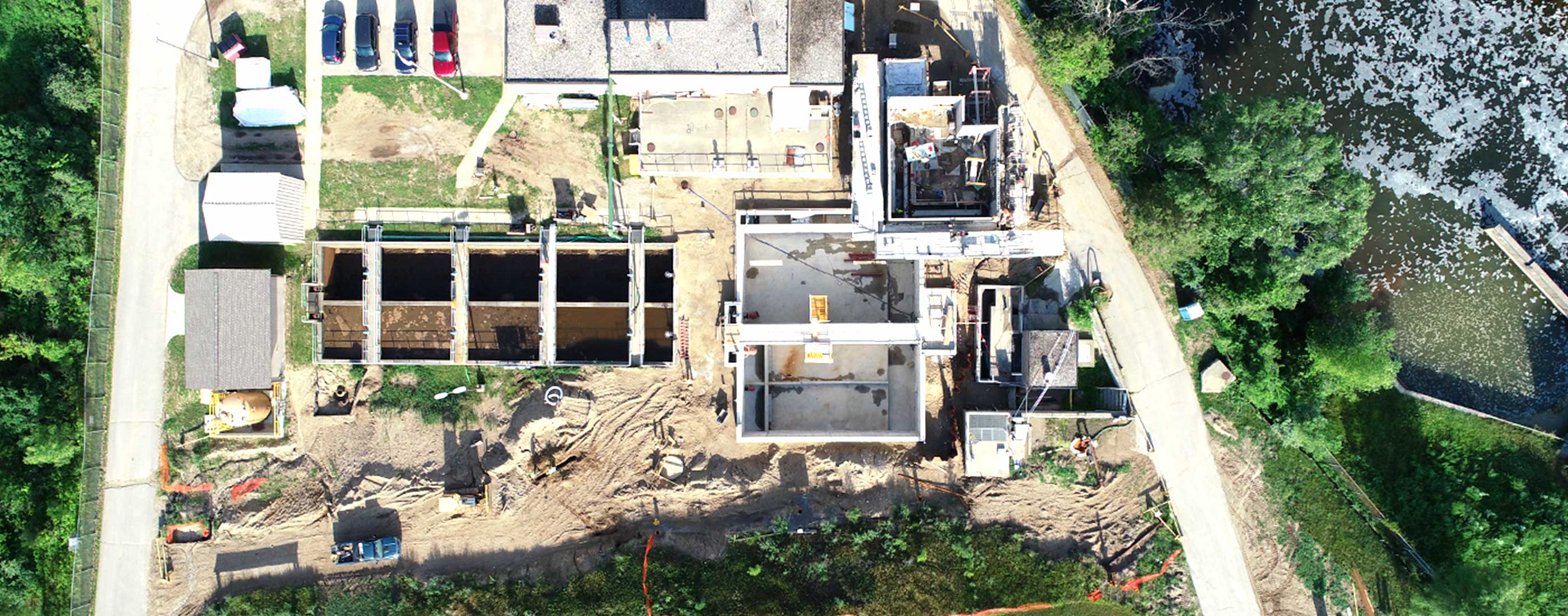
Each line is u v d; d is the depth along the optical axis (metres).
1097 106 35.09
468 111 34.38
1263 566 34.69
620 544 33.66
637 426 34.41
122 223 34.16
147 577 33.97
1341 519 35.12
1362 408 36.56
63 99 33.16
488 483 33.78
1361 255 37.34
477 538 34.09
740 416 33.12
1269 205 29.83
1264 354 34.19
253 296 32.69
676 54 31.39
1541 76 36.91
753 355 34.62
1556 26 36.81
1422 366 37.06
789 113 32.56
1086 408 34.78
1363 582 34.66
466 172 34.38
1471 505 34.50
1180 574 34.53
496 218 34.38
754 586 32.53
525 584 33.16
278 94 33.47
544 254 34.19
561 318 34.75
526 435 33.91
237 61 33.75
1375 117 37.19
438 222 34.38
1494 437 35.94
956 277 34.59
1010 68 34.84
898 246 32.97
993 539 33.81
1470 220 36.91
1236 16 37.34
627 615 32.22
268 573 33.97
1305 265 30.97
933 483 34.38
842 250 34.84
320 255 34.19
